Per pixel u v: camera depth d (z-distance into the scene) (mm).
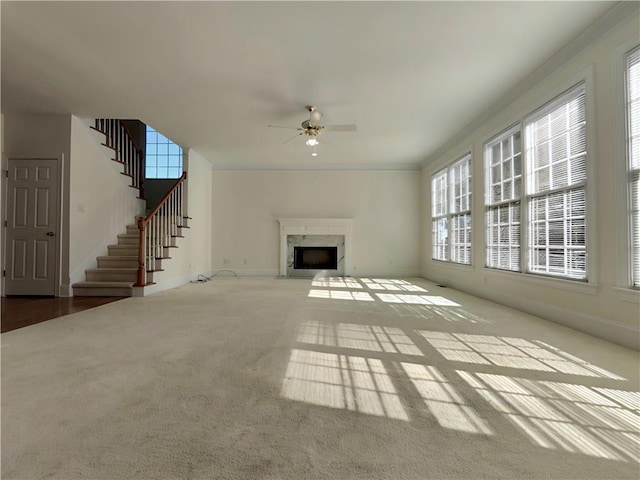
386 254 7582
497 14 2553
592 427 1414
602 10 2514
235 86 3742
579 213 2955
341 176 7609
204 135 5508
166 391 1719
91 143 5145
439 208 6555
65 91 3908
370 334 2822
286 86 3744
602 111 2674
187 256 6363
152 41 2910
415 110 4406
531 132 3621
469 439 1317
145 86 3764
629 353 2344
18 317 3422
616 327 2553
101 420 1430
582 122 2916
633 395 1711
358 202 7598
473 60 3207
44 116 4656
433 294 5039
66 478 1076
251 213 7609
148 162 7871
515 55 3121
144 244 4836
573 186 3002
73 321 3246
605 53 2633
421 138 5633
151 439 1293
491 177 4492
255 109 4383
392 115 4578
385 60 3203
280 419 1454
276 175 7617
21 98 4125
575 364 2141
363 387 1793
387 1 2410
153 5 2453
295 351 2373
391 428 1392
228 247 7590
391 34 2801
